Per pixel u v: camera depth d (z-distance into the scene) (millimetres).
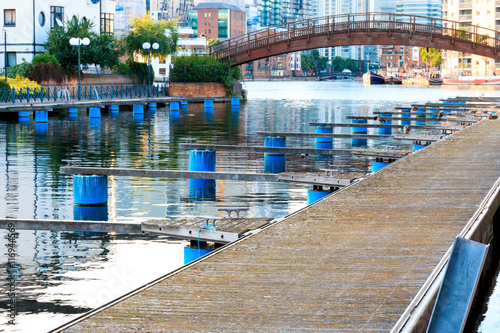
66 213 16984
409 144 33438
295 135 31188
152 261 12648
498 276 12359
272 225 11273
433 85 168625
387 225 11203
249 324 6859
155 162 26078
